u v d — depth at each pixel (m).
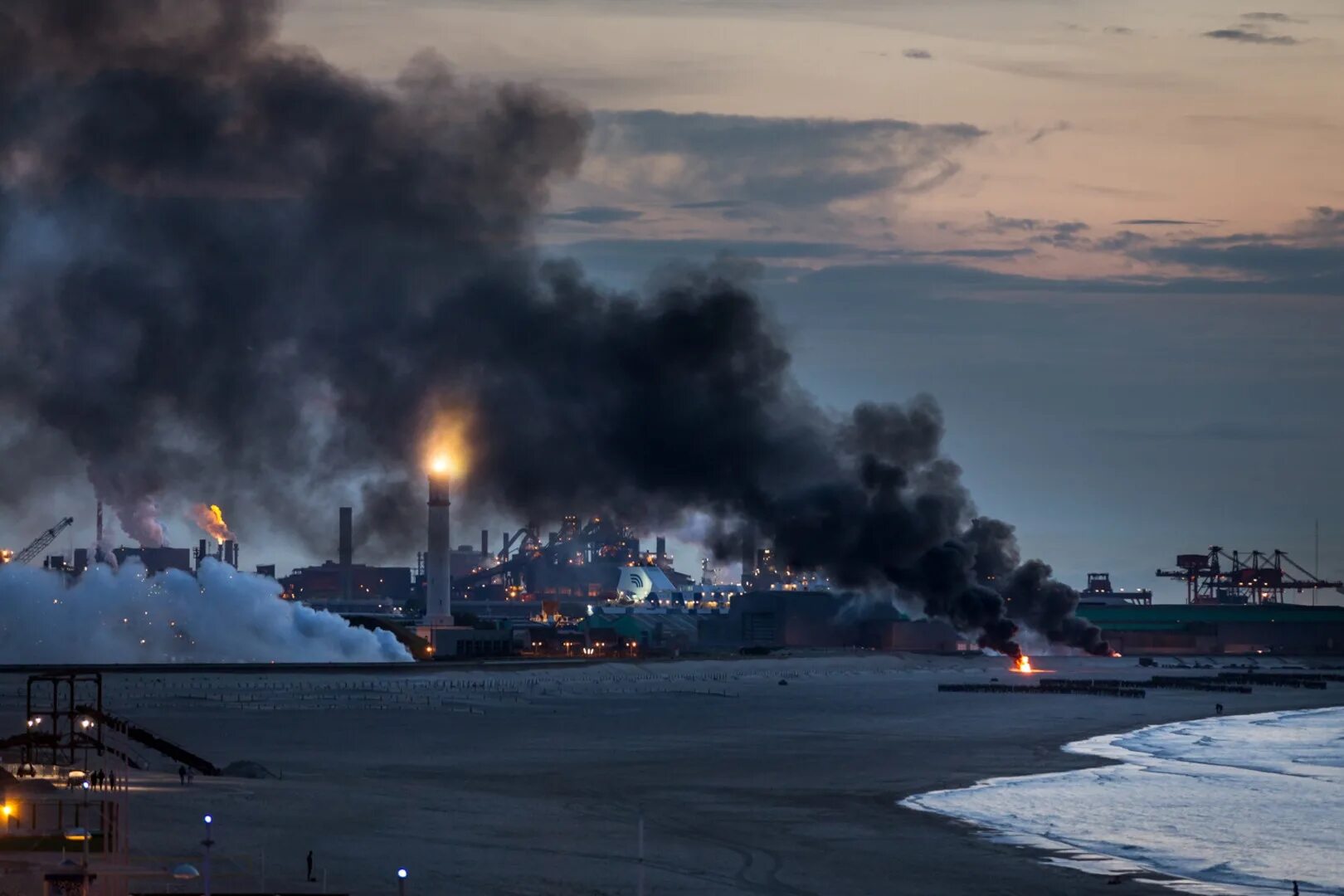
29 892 188.12
